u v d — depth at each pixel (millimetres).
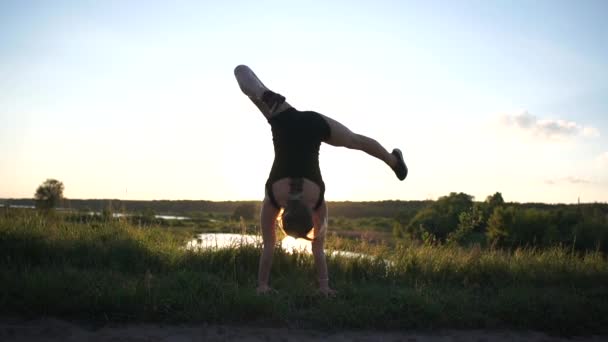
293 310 4473
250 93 4695
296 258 6695
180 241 7625
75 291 4488
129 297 4309
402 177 5148
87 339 3660
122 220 8750
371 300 4629
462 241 8867
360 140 4820
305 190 4492
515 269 6977
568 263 7523
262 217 4816
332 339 3902
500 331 4336
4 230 6840
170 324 4133
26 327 3885
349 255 7109
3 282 4625
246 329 4055
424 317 4363
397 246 7934
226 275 5992
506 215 23328
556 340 4148
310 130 4586
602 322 4500
